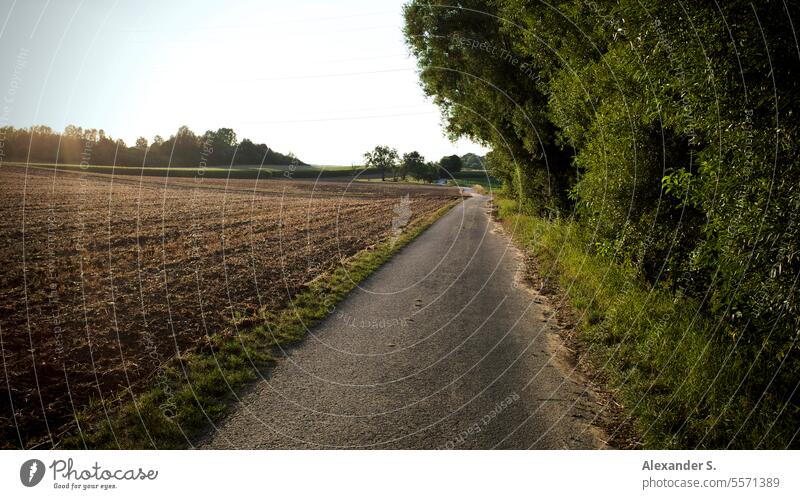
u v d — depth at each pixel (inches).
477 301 315.6
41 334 237.1
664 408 154.2
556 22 369.4
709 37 142.8
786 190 128.6
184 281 365.1
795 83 130.0
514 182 880.9
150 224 748.0
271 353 222.1
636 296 247.9
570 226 454.0
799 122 128.5
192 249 520.1
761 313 147.3
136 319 266.2
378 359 215.2
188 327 253.6
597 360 205.8
